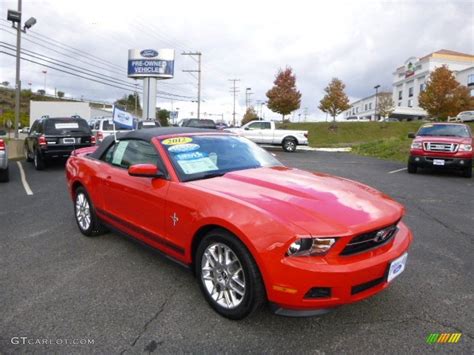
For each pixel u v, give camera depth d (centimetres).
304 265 264
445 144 1161
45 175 1120
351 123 4331
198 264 332
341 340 286
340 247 271
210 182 355
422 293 362
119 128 1577
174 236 354
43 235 532
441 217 654
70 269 414
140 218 400
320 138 3909
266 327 302
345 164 1582
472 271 416
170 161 380
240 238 287
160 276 396
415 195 856
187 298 349
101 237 522
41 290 365
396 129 4059
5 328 301
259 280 286
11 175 1117
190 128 471
